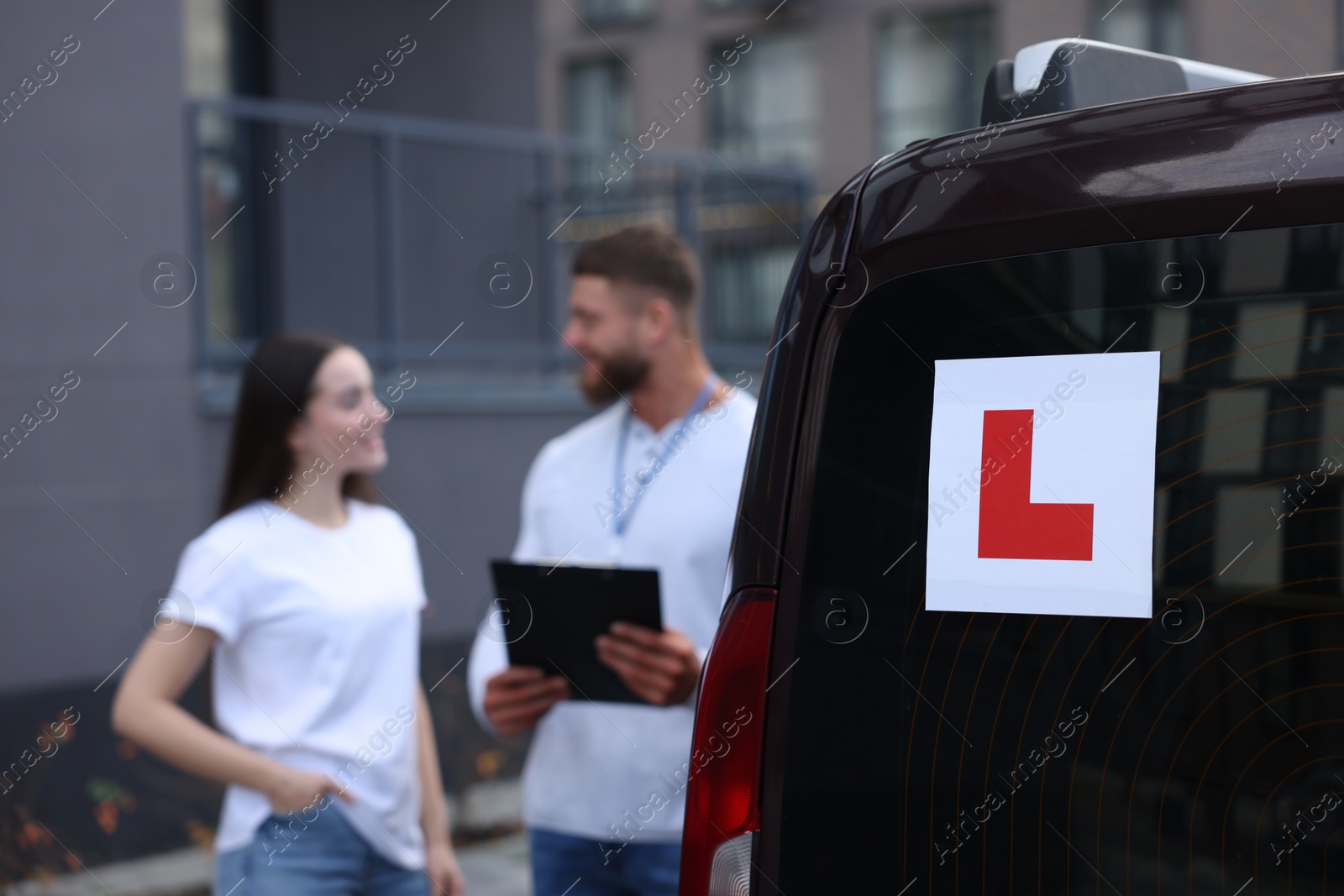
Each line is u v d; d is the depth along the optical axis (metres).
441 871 2.64
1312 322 1.18
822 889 1.38
